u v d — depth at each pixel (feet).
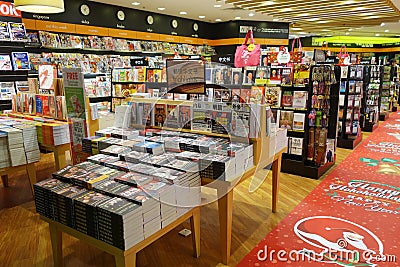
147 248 9.04
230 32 36.22
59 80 13.09
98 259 8.50
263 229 10.14
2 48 16.69
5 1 16.85
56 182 7.38
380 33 50.34
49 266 8.19
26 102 14.61
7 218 10.92
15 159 11.31
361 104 25.71
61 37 23.41
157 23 31.63
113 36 27.78
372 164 17.56
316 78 14.85
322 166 15.60
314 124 15.23
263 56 18.98
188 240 9.51
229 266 8.20
